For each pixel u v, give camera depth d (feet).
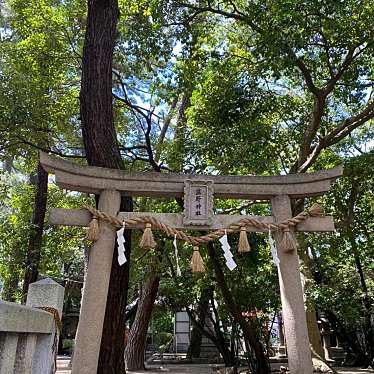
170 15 30.48
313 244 36.86
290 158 36.37
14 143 27.86
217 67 32.45
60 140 36.70
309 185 17.54
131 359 45.60
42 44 31.78
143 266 40.42
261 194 17.52
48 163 16.29
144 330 46.57
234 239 34.83
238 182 17.43
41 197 37.58
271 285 36.81
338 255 39.93
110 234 16.39
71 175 16.58
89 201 37.40
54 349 14.78
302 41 24.52
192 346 60.95
